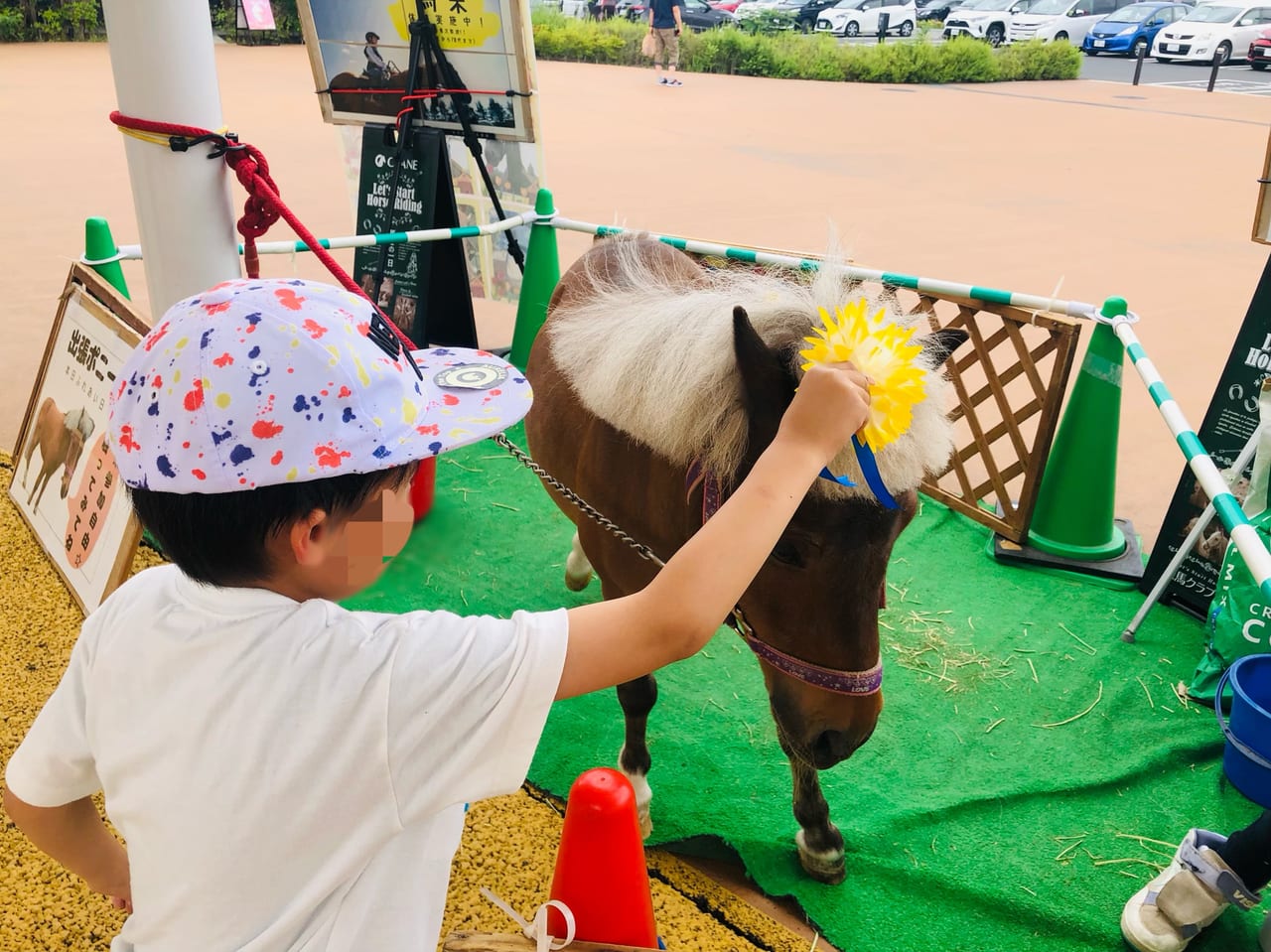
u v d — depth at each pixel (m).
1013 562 3.86
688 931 2.24
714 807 2.61
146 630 1.03
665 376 1.81
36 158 10.14
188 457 0.93
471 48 4.76
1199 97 17.33
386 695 0.97
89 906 2.23
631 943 1.70
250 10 5.29
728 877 2.47
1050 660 3.29
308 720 0.96
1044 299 3.63
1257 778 2.38
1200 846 2.23
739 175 10.60
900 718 3.01
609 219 8.57
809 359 1.52
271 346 0.94
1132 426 5.04
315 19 5.13
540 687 1.00
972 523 4.16
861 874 2.44
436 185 4.96
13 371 5.22
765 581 1.80
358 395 0.96
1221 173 11.43
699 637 1.05
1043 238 8.48
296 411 0.93
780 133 13.23
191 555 0.99
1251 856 2.14
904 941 2.27
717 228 8.35
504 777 1.02
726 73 19.41
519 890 2.32
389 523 1.05
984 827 2.61
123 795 1.04
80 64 17.31
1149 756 2.85
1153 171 11.48
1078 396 3.71
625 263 2.43
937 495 4.26
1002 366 5.73
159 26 2.23
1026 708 3.07
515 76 4.72
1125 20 22.30
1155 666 3.26
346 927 1.03
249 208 2.24
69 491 3.24
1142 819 2.65
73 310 3.41
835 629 1.77
